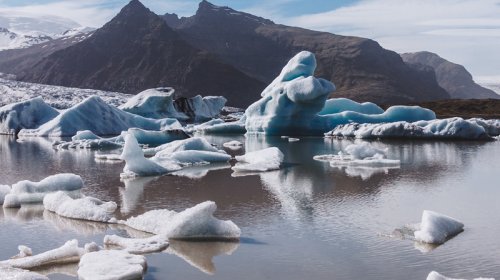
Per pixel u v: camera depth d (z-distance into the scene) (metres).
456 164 21.75
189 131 43.66
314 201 14.56
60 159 25.27
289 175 19.11
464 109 66.88
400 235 11.15
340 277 8.87
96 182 17.97
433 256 9.83
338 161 22.91
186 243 10.66
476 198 14.83
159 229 11.41
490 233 11.23
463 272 9.02
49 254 9.55
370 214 13.02
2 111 44.50
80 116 41.19
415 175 18.91
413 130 33.44
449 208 13.62
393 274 8.96
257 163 20.84
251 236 11.18
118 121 42.81
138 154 19.47
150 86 147.12
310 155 25.50
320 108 36.06
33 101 45.34
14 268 8.92
